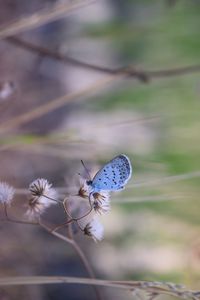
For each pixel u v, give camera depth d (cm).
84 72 86
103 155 63
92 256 69
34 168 70
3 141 61
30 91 76
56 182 67
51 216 64
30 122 74
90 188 47
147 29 76
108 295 68
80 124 77
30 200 48
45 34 81
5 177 68
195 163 65
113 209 70
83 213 50
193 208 65
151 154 66
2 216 54
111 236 69
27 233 63
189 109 72
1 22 78
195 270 65
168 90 75
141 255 68
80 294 67
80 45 83
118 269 68
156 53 83
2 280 50
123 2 92
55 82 82
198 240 65
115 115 77
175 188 63
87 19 86
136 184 56
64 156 63
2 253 61
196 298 48
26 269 62
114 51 89
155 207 67
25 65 77
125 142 71
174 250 66
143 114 74
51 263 65
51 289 65
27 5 80
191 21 79
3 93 62
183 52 79
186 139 69
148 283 49
